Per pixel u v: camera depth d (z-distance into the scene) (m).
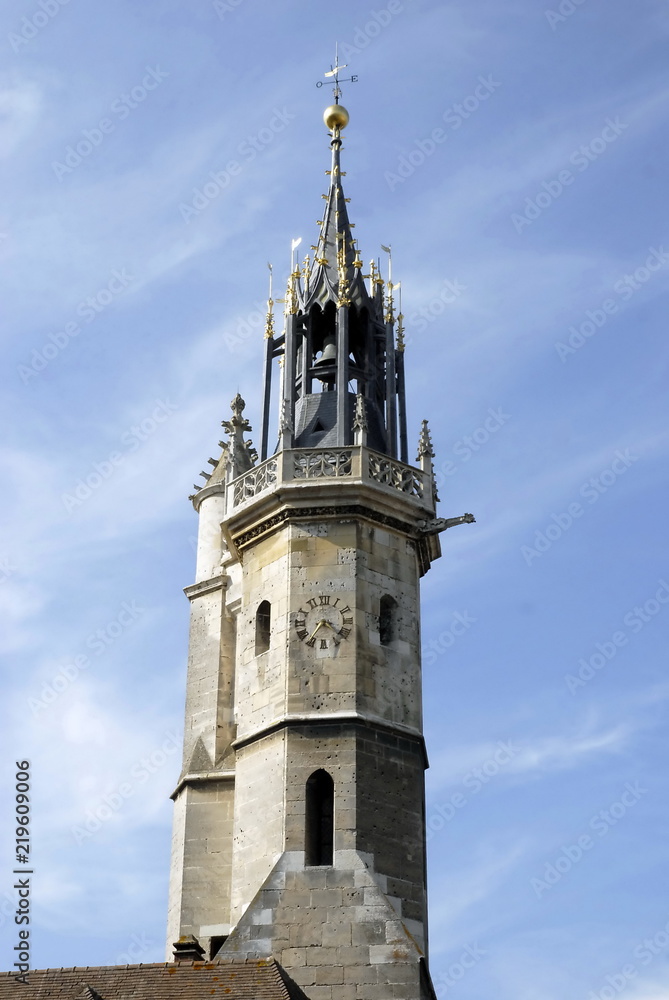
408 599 48.25
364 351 53.47
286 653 46.62
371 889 43.19
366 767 45.06
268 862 44.31
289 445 49.78
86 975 41.28
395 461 49.50
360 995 41.62
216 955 42.69
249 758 46.34
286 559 47.97
